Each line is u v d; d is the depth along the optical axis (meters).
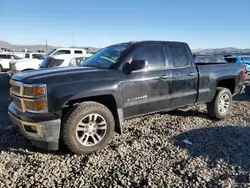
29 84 3.37
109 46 5.01
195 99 5.04
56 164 3.40
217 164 3.34
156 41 4.59
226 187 2.80
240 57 22.34
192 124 5.12
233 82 5.91
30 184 2.91
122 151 3.78
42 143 3.49
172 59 4.66
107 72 3.88
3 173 3.15
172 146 3.94
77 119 3.52
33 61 13.81
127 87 3.98
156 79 4.32
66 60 11.44
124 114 4.02
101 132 3.79
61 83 3.46
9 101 8.26
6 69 23.72
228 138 4.34
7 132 4.70
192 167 3.26
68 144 3.53
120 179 3.00
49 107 3.33
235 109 6.86
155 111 4.44
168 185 2.86
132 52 4.20
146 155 3.64
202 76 5.08
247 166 3.30
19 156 3.65
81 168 3.28
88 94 3.58
